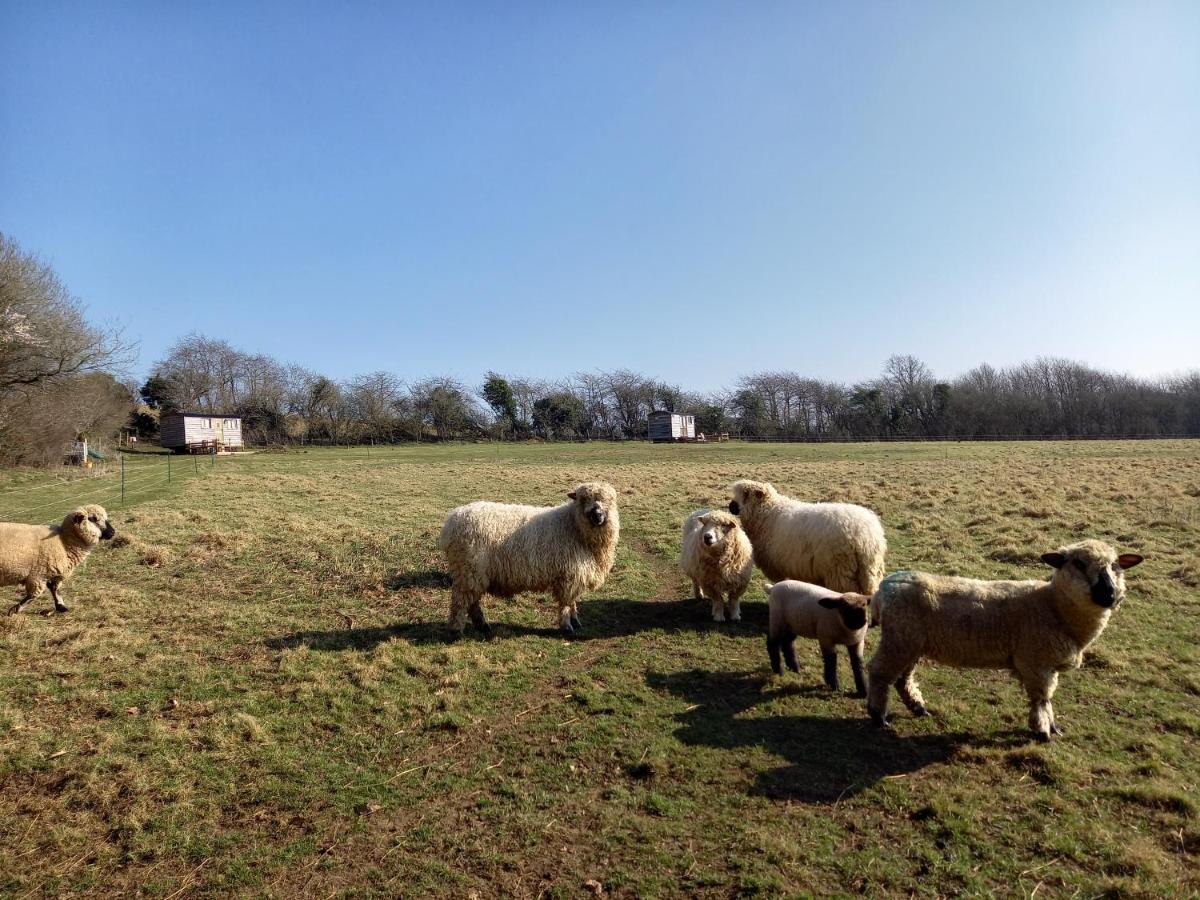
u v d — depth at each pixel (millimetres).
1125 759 5555
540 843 4758
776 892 4172
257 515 18172
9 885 4441
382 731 6395
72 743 6117
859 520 9133
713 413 88938
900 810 4957
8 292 31172
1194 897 3984
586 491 9039
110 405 48438
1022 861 4363
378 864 4598
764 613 9953
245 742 6160
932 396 85250
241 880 4484
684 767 5617
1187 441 51406
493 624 9430
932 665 7531
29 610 9898
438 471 33969
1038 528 14453
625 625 9516
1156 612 9062
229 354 83750
